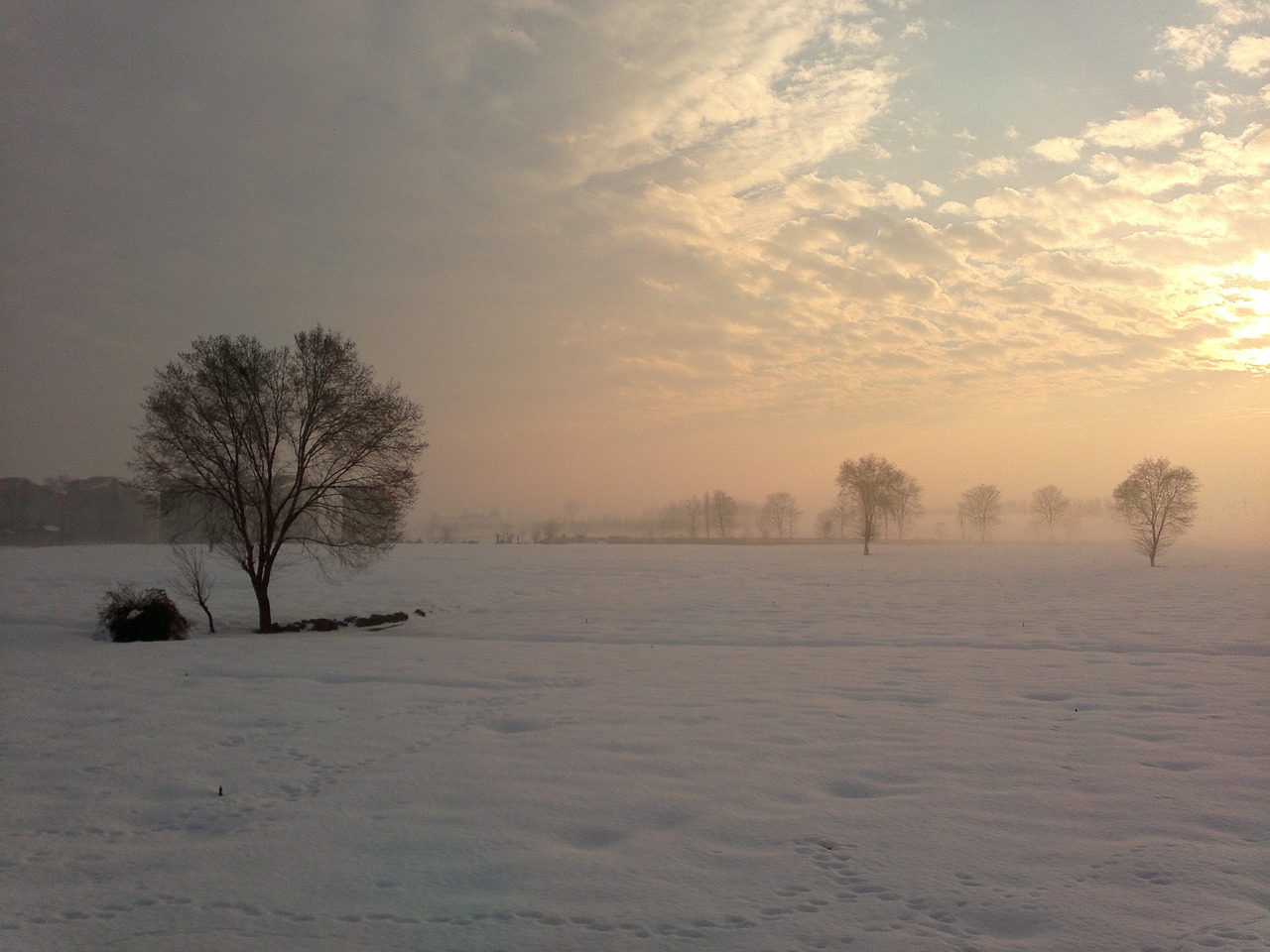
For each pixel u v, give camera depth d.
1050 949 6.13
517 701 15.94
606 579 54.56
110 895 7.23
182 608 35.38
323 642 26.08
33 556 65.62
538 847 8.31
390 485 31.80
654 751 12.08
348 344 31.78
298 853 8.20
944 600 40.69
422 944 6.27
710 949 6.17
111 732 13.35
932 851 8.15
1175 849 8.16
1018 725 13.77
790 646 24.92
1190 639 25.81
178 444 29.28
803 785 10.38
